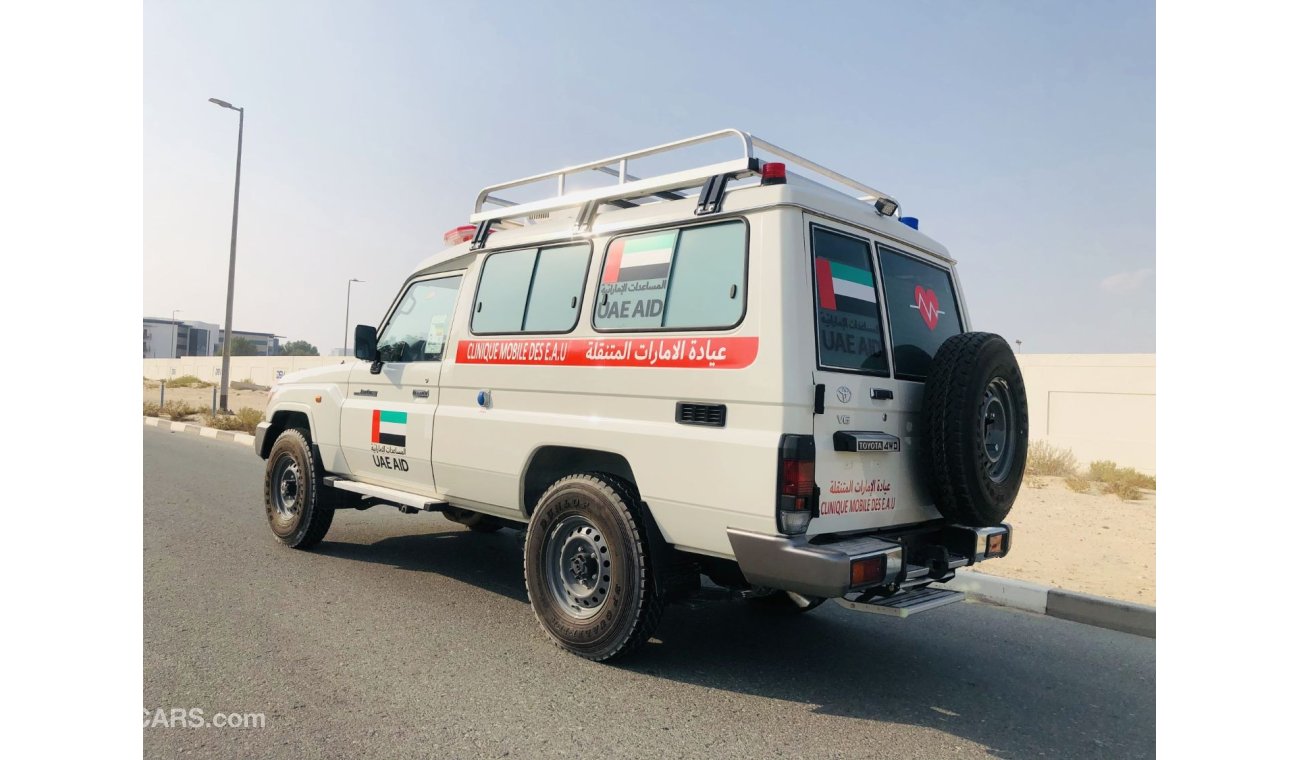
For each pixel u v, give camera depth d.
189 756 3.24
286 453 7.05
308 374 7.16
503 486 5.14
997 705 4.23
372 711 3.73
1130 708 4.24
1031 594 6.19
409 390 5.99
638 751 3.46
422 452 5.73
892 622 5.72
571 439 4.67
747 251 4.07
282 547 7.02
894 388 4.36
